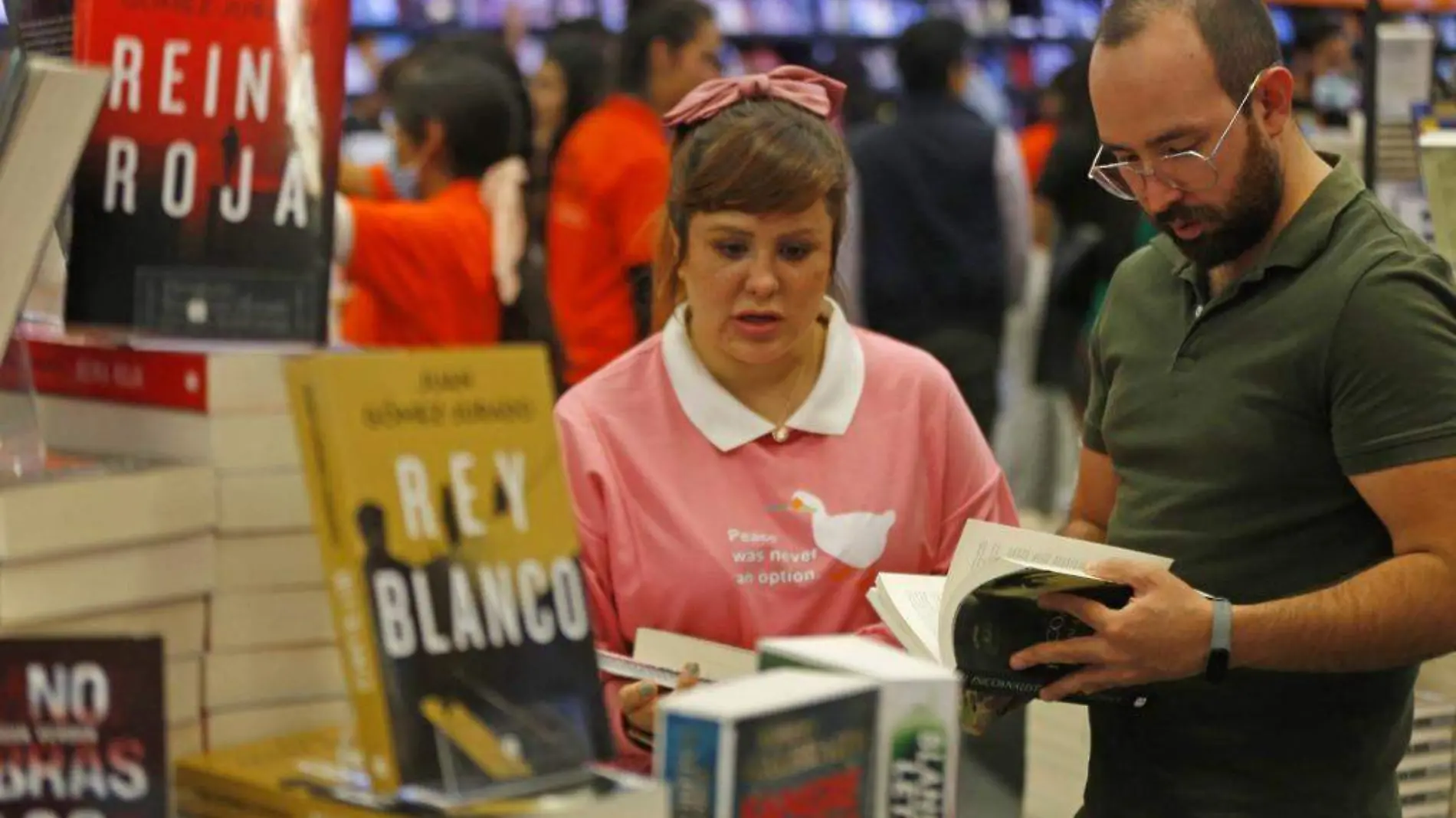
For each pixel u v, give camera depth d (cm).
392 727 172
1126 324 285
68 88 185
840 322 283
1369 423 247
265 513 203
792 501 269
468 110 489
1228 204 254
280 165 204
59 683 178
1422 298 247
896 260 680
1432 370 244
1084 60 733
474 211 488
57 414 215
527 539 185
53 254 219
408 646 175
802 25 1064
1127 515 277
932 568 283
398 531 176
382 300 475
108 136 203
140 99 204
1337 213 257
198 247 202
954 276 681
